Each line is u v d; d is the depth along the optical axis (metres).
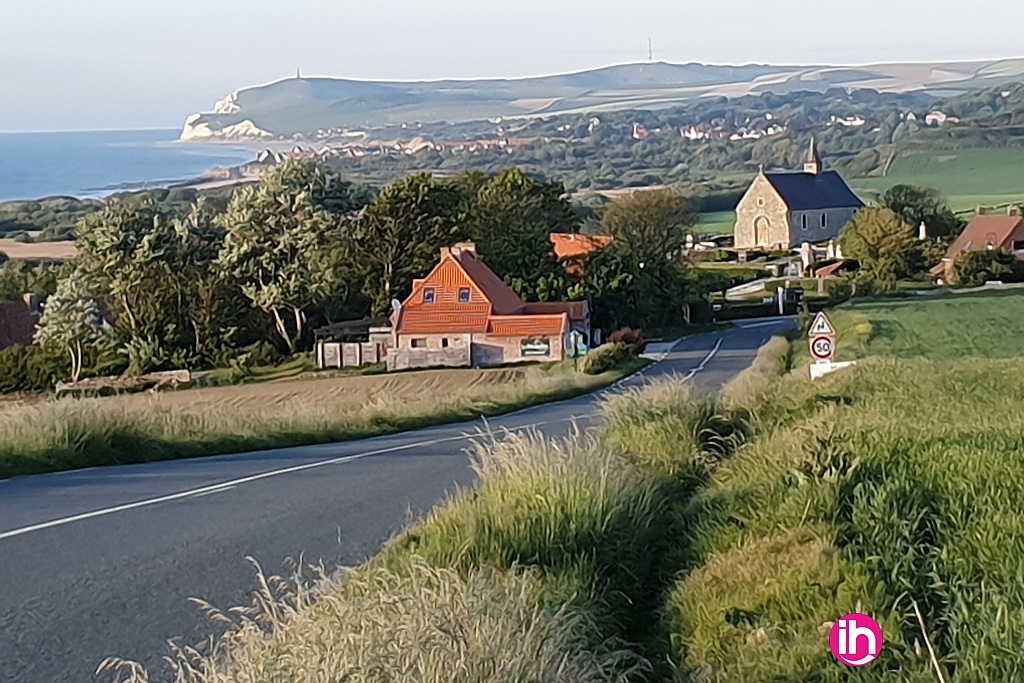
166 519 13.80
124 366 75.12
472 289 75.19
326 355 74.12
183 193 164.50
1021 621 7.06
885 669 6.94
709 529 11.13
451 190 89.19
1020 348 54.47
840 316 73.88
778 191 159.38
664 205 111.25
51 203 177.62
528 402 40.25
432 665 6.68
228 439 22.59
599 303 85.50
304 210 81.12
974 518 9.33
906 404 20.44
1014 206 139.25
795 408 20.64
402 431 29.20
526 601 8.27
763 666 7.34
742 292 108.75
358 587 8.86
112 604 9.88
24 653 8.55
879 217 114.25
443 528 11.39
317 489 16.36
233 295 80.19
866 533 9.52
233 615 9.52
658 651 8.66
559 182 111.12
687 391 20.70
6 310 83.50
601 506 11.50
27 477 17.70
